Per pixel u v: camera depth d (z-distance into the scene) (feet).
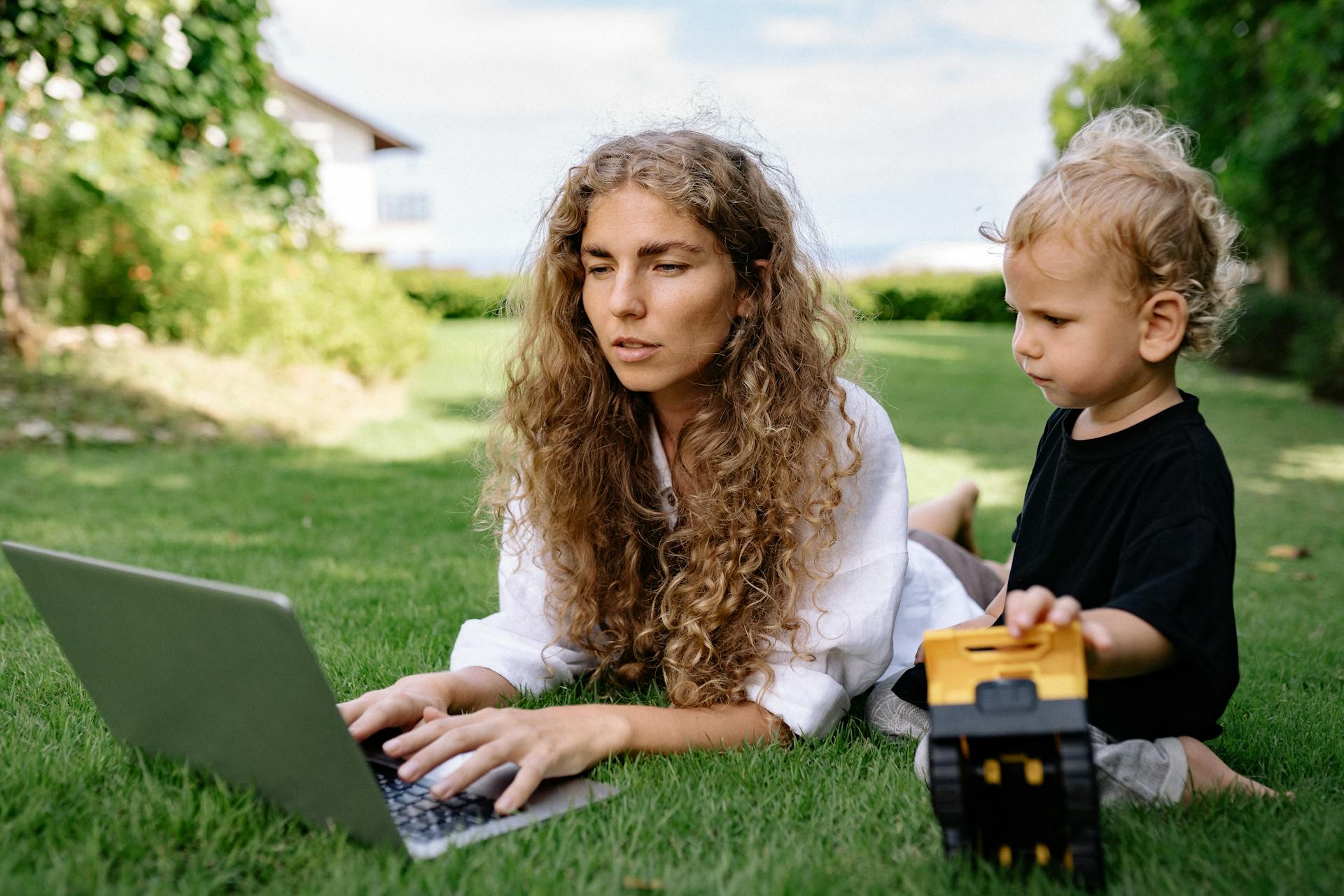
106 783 4.55
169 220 26.45
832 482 5.42
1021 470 19.10
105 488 14.89
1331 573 11.41
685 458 5.75
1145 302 4.32
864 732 5.73
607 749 4.75
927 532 7.49
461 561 10.68
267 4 31.01
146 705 4.52
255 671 3.84
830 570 5.51
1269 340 39.50
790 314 5.48
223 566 10.16
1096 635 3.59
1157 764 4.54
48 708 5.74
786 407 5.45
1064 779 3.49
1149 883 3.70
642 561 6.09
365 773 3.82
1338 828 4.14
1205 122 34.83
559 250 5.57
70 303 25.70
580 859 3.91
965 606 6.93
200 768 4.54
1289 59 28.58
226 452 18.72
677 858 4.03
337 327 28.68
